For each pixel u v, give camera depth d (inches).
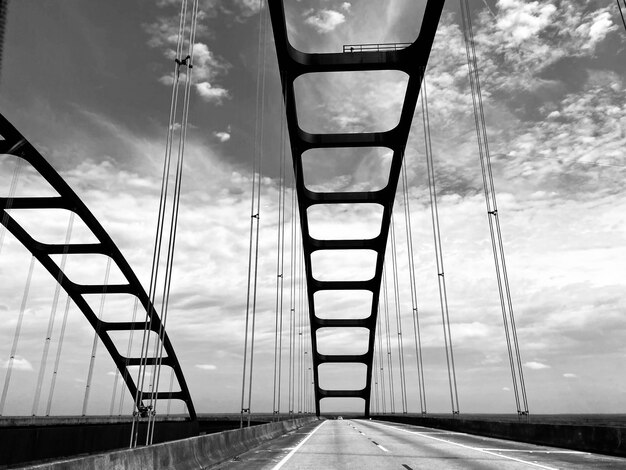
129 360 2187.5
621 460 481.4
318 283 2591.0
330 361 3447.3
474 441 770.2
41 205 1401.3
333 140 1615.4
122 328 2054.6
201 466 422.3
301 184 1888.5
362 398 3988.7
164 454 355.6
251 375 767.1
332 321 2928.2
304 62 1288.1
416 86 1343.5
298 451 603.8
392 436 929.5
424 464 456.1
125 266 1701.5
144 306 1911.9
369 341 3181.6
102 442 1063.6
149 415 397.4
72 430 944.3
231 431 577.3
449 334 1210.0
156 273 427.8
